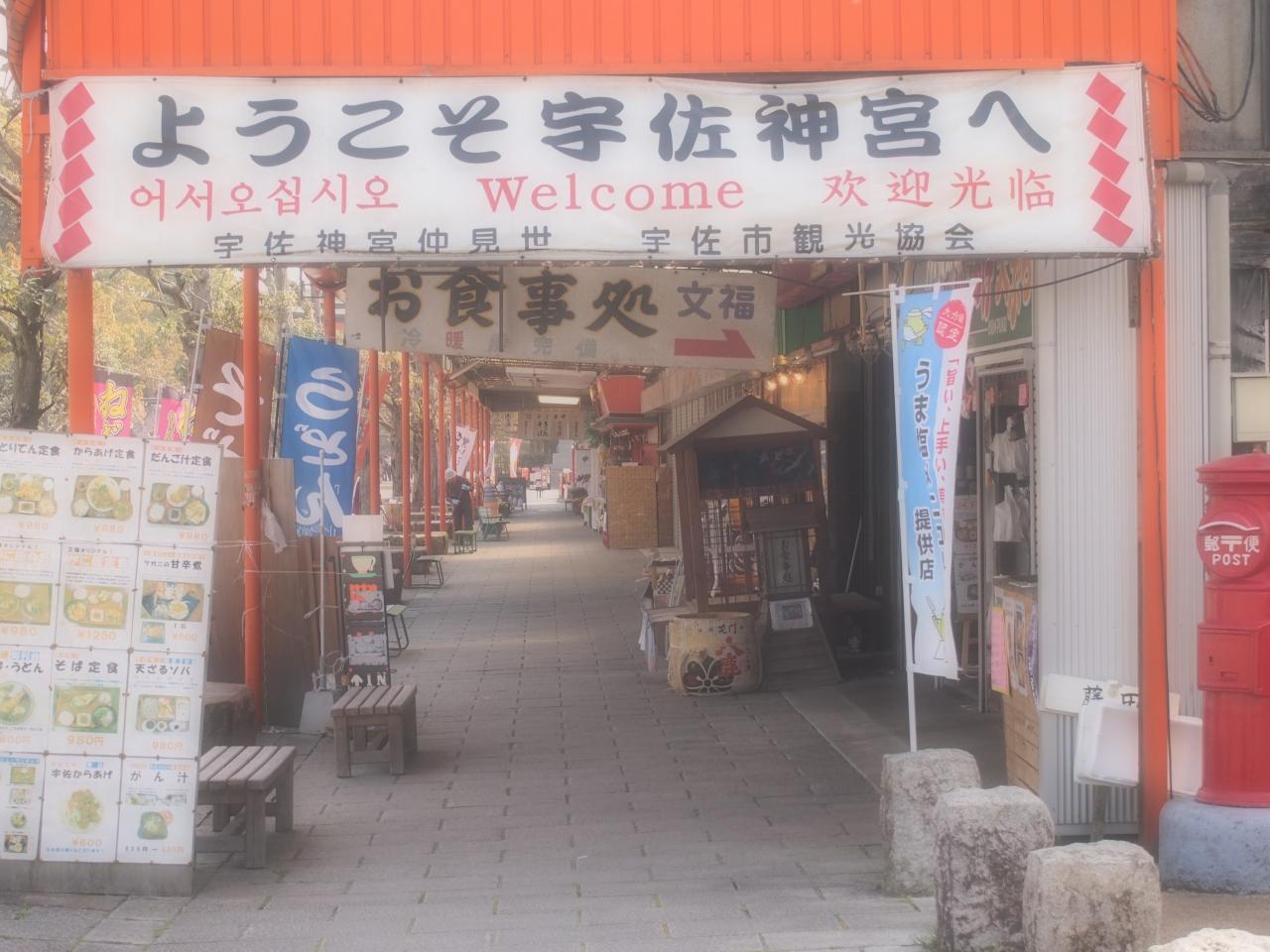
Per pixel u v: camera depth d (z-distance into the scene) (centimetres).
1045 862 434
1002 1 656
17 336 1355
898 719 1039
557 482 9550
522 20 646
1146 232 642
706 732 1033
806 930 538
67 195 633
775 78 657
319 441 1122
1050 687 673
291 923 574
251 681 1046
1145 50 664
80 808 614
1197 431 666
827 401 1355
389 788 870
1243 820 580
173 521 619
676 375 2273
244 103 636
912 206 641
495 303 1112
